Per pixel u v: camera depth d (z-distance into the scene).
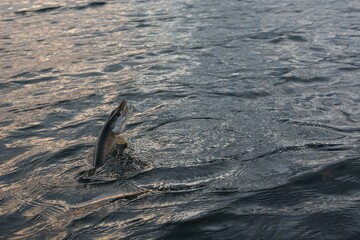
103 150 4.66
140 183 4.22
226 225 3.49
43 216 3.86
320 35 10.12
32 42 10.65
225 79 7.36
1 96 7.14
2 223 3.80
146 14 13.10
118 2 15.10
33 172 4.64
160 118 5.73
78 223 3.69
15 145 5.31
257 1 14.34
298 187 3.99
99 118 5.96
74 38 10.81
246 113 5.86
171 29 11.20
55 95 7.03
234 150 4.81
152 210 3.78
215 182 4.18
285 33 10.36
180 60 8.59
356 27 10.72
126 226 3.59
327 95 6.55
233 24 11.43
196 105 6.18
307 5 13.50
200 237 3.37
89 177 4.40
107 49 9.69
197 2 14.52
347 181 4.04
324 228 3.35
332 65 8.02
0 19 13.41
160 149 4.88
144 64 8.45
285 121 5.58
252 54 8.84
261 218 3.54
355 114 5.82
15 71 8.45
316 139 5.04
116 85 7.32
